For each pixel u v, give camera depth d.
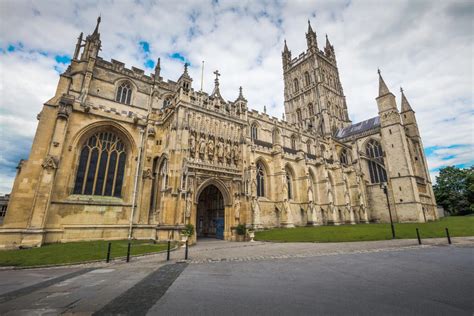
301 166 54.91
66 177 31.17
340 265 15.02
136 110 48.97
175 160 31.67
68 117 32.09
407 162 61.53
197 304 8.24
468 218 53.34
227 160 36.91
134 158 37.53
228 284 10.91
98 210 32.56
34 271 15.41
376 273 12.52
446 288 9.54
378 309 7.45
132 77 50.25
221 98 43.47
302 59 102.56
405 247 22.94
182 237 28.14
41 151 30.22
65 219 30.08
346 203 58.94
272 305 8.00
